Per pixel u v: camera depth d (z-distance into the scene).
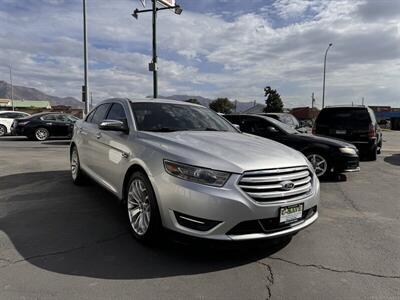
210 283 3.16
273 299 2.93
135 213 4.05
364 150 10.80
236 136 4.63
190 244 3.38
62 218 4.80
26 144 15.29
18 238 4.07
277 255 3.78
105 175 5.09
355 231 4.59
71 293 2.93
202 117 5.36
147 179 3.77
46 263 3.46
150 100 5.38
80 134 6.40
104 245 3.92
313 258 3.73
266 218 3.37
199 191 3.27
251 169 3.37
